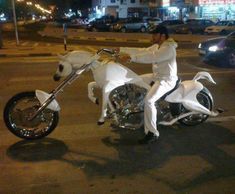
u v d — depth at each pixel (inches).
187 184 170.1
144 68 489.4
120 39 1077.1
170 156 200.5
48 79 421.1
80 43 962.7
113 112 212.5
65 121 258.1
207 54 536.4
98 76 208.1
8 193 162.1
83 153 204.1
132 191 163.8
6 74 458.9
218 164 191.0
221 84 386.3
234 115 272.2
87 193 162.1
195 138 227.1
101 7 2753.4
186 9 1983.3
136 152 205.6
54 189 165.5
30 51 727.7
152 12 2391.7
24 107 229.0
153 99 208.2
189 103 226.8
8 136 229.8
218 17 1743.4
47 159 196.2
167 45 207.6
